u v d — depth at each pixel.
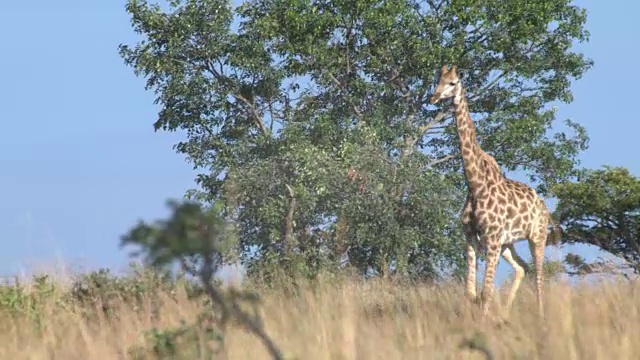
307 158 22.52
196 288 11.07
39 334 9.77
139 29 28.36
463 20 28.47
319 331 8.39
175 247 5.06
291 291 11.95
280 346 7.75
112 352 8.64
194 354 7.64
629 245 23.38
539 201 12.45
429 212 22.66
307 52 27.56
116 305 11.01
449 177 27.77
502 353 7.57
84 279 11.96
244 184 22.39
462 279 13.75
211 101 27.89
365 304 11.44
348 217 21.94
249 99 28.52
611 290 10.15
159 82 28.30
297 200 21.86
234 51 28.23
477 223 12.05
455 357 7.64
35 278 11.75
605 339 7.87
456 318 10.09
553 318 8.69
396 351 7.75
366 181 22.25
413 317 10.01
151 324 9.88
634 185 22.78
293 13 27.80
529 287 12.51
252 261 21.58
